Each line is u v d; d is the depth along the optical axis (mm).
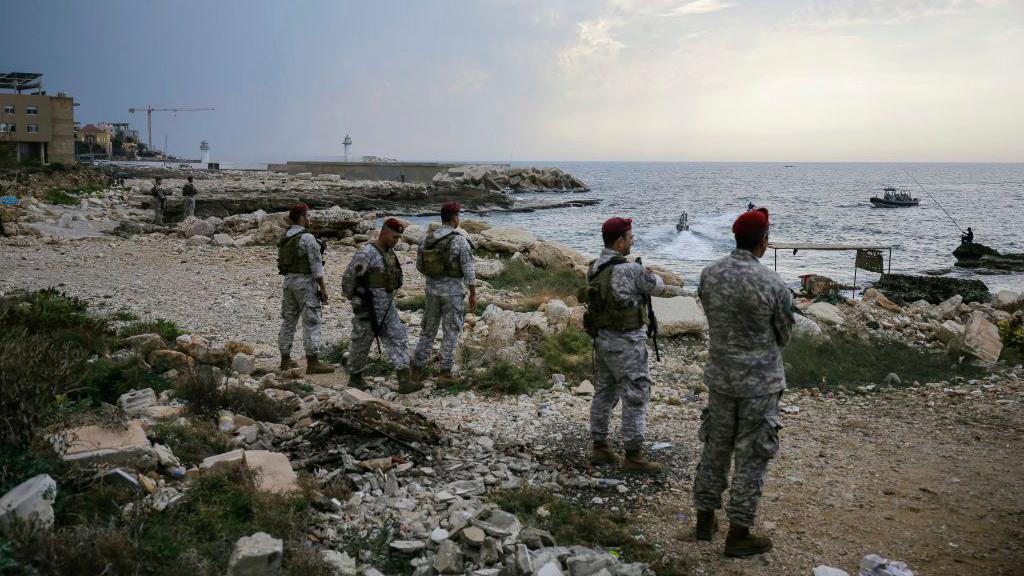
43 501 3514
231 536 3688
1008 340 11641
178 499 3902
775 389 4000
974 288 18781
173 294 12203
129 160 146250
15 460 3830
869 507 4875
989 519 4676
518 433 6293
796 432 6801
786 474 5555
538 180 90688
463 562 3832
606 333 5465
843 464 5805
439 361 7980
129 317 9672
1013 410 7711
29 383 4098
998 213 64875
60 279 13094
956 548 4230
